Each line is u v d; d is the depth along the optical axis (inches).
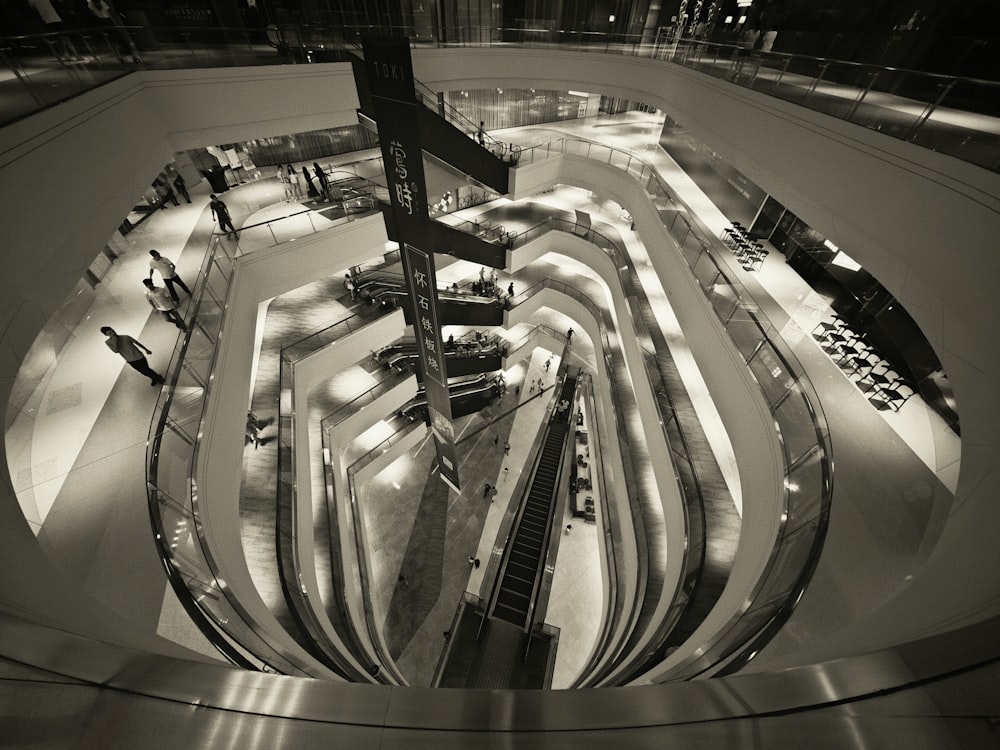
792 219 443.5
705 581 320.8
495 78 637.3
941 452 262.7
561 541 642.2
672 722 79.0
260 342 518.3
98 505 227.0
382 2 631.2
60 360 303.1
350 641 348.2
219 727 74.9
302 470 413.7
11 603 91.1
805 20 451.5
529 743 78.9
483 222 738.8
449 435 489.4
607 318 721.6
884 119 261.7
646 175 594.9
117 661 76.0
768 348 323.6
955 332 197.3
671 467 408.8
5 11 318.0
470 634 521.0
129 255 410.3
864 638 121.0
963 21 293.3
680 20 710.5
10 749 57.2
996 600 92.7
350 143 731.4
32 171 215.3
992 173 190.2
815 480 238.8
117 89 314.2
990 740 56.4
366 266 639.1
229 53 399.2
